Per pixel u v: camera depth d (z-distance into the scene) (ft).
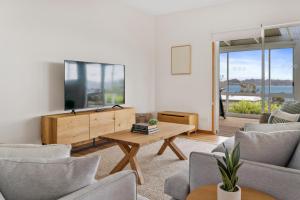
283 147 4.40
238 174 4.17
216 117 16.80
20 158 3.43
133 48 17.19
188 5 16.40
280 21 14.11
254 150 4.44
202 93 17.06
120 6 15.96
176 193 5.05
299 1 13.50
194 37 17.29
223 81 26.11
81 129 12.03
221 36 16.22
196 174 4.62
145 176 8.91
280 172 3.85
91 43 14.11
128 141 8.41
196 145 13.46
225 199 3.34
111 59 15.47
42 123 11.54
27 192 3.22
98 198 3.15
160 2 15.89
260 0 14.69
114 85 14.78
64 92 12.05
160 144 13.29
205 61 16.85
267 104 15.49
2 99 10.30
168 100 18.80
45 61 11.84
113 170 9.16
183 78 17.93
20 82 10.89
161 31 18.89
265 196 3.76
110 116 13.66
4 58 10.32
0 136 10.30
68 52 12.89
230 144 7.45
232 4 15.67
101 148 12.87
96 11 14.35
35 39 11.40
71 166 3.30
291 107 8.89
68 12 12.83
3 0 10.21
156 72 19.35
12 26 10.53
